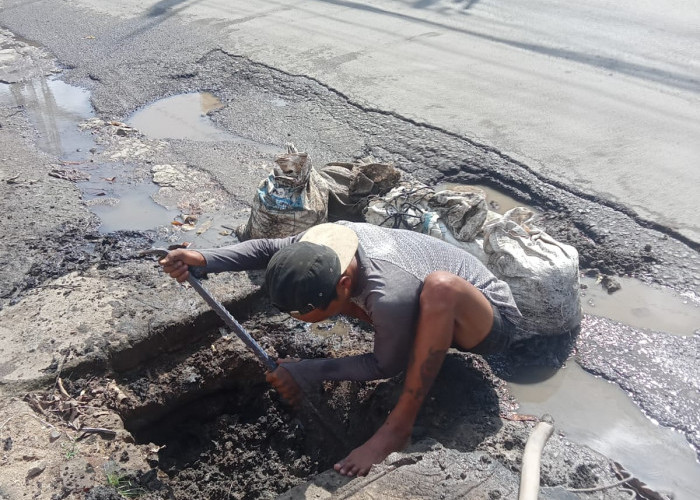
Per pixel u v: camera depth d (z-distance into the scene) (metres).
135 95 6.33
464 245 3.52
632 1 8.62
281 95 6.22
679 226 4.26
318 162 5.07
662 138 5.29
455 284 2.57
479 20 8.01
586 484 2.67
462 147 5.18
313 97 6.13
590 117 5.63
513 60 6.81
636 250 4.10
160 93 6.37
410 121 5.61
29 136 5.61
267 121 5.76
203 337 3.44
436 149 5.17
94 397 3.05
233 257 2.87
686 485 2.78
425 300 2.56
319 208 3.81
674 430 3.03
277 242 2.91
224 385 3.32
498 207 4.59
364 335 3.47
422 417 2.99
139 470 2.72
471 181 4.85
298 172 3.72
